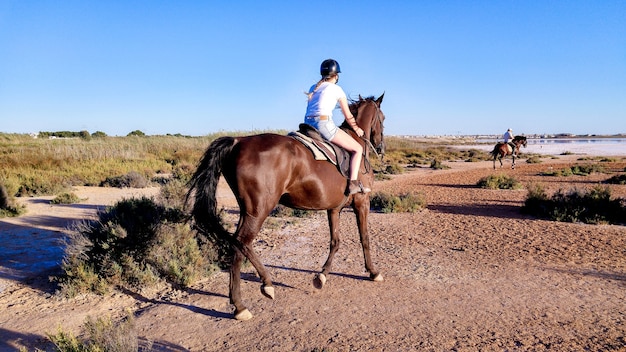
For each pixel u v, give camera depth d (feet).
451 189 59.98
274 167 15.87
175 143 118.11
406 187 62.75
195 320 16.48
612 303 17.65
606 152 177.27
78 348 12.78
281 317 16.60
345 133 18.21
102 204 44.09
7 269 22.94
